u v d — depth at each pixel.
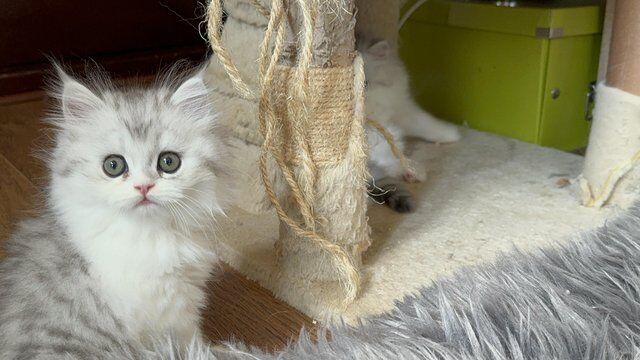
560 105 0.98
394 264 0.65
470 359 0.48
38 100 1.16
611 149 0.73
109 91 0.57
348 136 0.60
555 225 0.71
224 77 0.76
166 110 0.54
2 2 1.14
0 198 0.79
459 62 1.05
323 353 0.51
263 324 0.61
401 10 1.08
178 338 0.55
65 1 1.19
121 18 1.26
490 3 1.00
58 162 0.54
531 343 0.49
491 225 0.72
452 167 0.87
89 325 0.52
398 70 0.93
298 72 0.55
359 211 0.62
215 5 0.53
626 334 0.50
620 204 0.74
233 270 0.68
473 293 0.55
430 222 0.73
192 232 0.56
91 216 0.53
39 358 0.50
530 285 0.55
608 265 0.56
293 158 0.59
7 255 0.55
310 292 0.62
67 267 0.52
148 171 0.52
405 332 0.52
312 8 0.54
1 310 0.52
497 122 1.02
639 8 0.69
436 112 1.11
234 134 0.74
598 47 0.98
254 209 0.74
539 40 0.92
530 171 0.85
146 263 0.53
